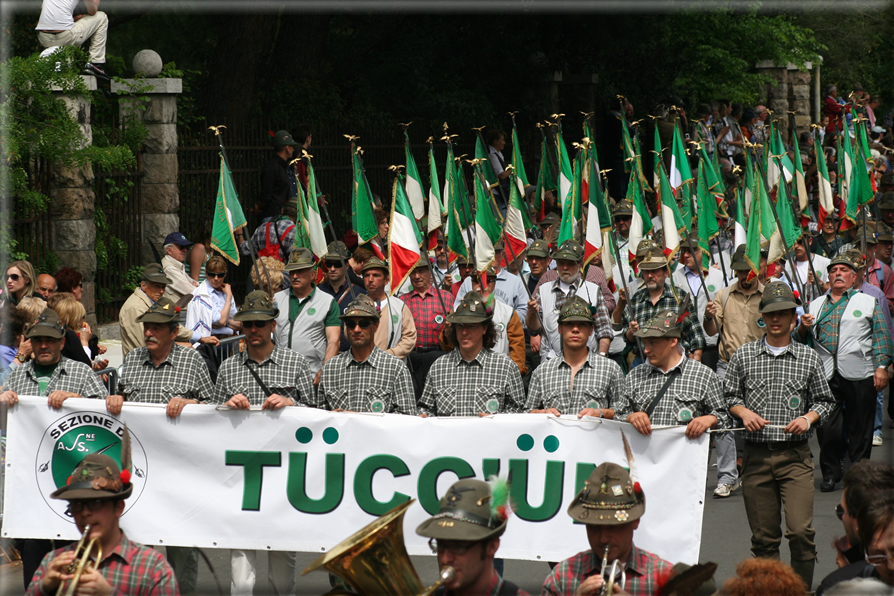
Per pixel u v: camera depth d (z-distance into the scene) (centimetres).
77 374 1644
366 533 989
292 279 1975
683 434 1518
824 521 2055
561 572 1110
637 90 6131
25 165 2900
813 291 2662
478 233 2258
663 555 1512
